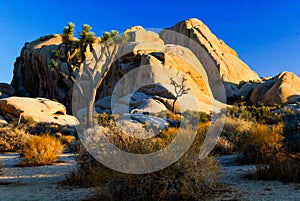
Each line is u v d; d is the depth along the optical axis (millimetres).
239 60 66000
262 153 9000
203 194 5156
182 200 4879
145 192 4840
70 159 12156
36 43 69688
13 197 5684
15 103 33156
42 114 33594
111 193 4949
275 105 42062
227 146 12156
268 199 4887
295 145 7195
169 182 4891
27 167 10336
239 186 5941
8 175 8766
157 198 4801
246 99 54719
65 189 6398
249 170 7531
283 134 7668
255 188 5734
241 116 23281
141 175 4809
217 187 5680
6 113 33062
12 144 17062
